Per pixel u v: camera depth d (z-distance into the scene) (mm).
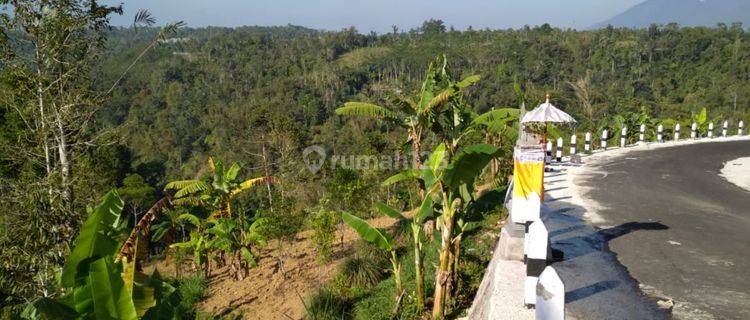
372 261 10234
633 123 23719
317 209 15578
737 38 92938
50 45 11234
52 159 12133
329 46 127438
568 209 9062
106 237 4383
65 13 11188
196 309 11219
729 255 6551
